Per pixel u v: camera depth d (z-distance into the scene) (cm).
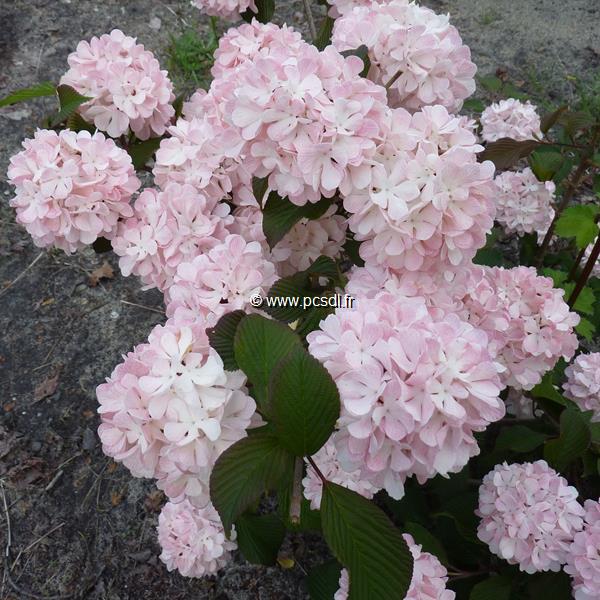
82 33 104
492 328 39
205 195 41
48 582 56
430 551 41
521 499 38
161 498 60
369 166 31
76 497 61
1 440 64
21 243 80
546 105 93
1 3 108
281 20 108
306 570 56
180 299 35
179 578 56
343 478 41
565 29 107
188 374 28
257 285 36
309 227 40
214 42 99
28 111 93
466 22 109
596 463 45
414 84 39
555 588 40
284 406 24
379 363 25
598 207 51
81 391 68
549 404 48
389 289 33
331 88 31
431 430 25
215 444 28
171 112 47
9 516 59
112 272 78
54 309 74
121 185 40
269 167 32
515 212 65
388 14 39
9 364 70
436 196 30
